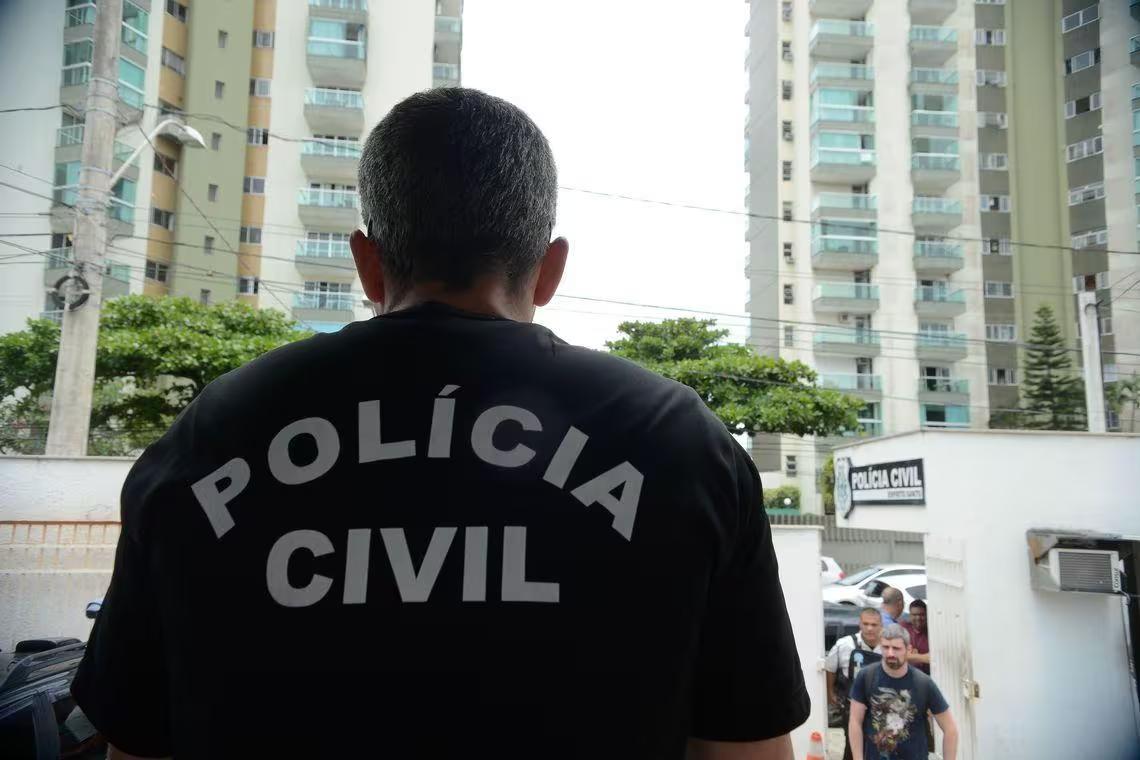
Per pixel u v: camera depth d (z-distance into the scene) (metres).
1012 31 33.69
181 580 0.73
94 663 0.78
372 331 0.83
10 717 3.25
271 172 28.50
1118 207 28.03
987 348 33.06
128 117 9.73
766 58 37.47
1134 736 7.28
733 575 0.80
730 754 0.79
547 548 0.71
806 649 7.51
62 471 8.05
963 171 33.50
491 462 0.74
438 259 0.87
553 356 0.82
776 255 35.22
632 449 0.76
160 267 26.25
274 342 17.67
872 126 34.16
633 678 0.70
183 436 0.80
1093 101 29.33
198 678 0.70
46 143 22.38
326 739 0.67
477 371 0.79
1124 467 7.85
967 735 7.13
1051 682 7.39
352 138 29.16
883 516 9.13
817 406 20.94
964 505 7.76
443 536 0.71
